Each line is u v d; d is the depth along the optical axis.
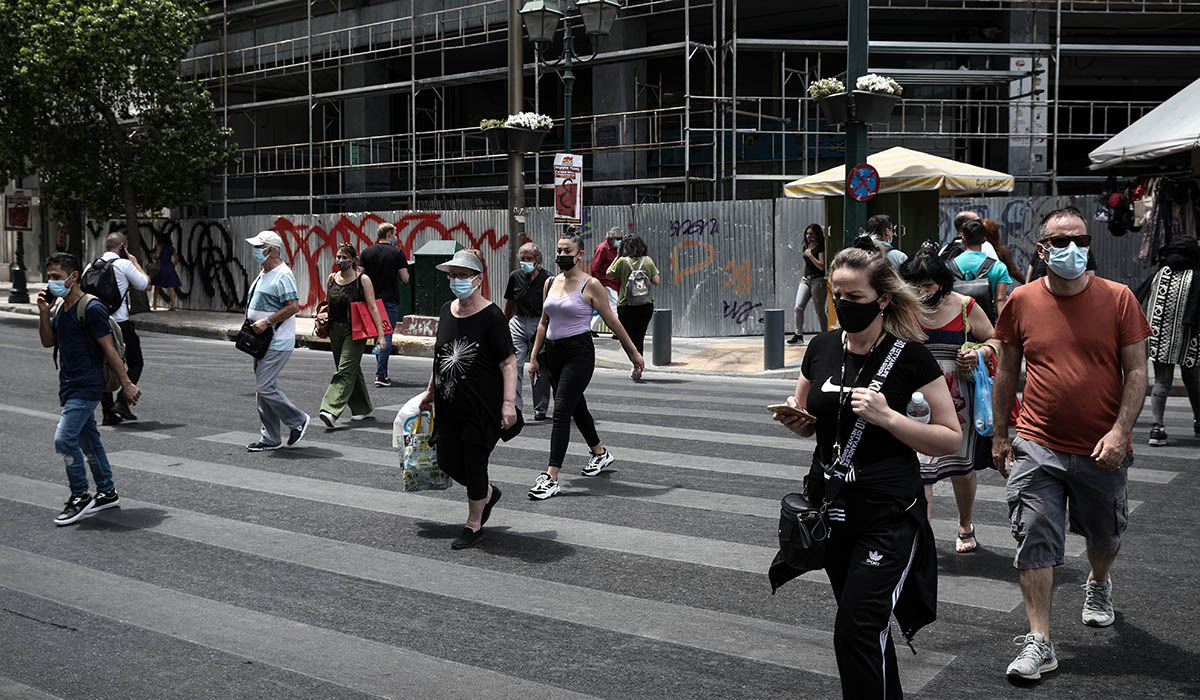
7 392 12.79
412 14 24.42
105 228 28.95
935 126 23.47
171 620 5.15
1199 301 8.93
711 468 8.46
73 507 7.02
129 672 4.51
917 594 3.57
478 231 21.00
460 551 6.29
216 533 6.71
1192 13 22.06
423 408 6.68
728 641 4.82
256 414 11.34
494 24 25.02
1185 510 7.01
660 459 8.80
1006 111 22.62
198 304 26.69
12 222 27.94
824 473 3.67
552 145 27.67
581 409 8.20
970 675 4.41
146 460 8.94
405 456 6.67
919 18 23.28
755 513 7.09
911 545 3.54
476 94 29.44
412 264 20.50
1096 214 16.22
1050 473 4.50
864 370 3.62
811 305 18.56
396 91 25.22
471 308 6.41
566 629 4.99
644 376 14.46
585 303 7.79
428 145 29.23
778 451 9.10
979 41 23.45
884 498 3.54
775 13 23.86
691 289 18.97
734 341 17.97
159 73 24.48
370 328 10.32
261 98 32.69
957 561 6.00
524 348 10.81
